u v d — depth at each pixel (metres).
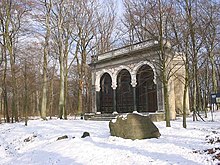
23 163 11.11
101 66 32.38
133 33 37.94
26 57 34.84
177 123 20.17
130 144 11.52
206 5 26.41
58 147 12.06
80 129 18.61
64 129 19.30
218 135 12.91
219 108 35.03
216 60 42.97
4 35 32.56
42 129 20.38
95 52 43.22
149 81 29.97
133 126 12.78
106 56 32.22
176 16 20.38
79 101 38.22
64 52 36.34
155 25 19.67
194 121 22.05
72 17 37.12
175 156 9.11
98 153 10.29
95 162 9.29
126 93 31.59
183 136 13.20
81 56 40.50
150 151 10.04
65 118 33.12
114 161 9.16
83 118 32.78
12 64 31.77
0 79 39.12
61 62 32.84
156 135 12.95
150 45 25.89
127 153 9.93
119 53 30.44
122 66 29.66
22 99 39.25
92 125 21.25
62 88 32.78
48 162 10.30
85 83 44.62
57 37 35.97
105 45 43.53
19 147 16.19
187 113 30.61
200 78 42.94
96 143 11.98
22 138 18.39
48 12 33.53
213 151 9.32
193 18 21.59
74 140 12.88
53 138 15.66
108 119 27.91
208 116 26.78
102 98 33.16
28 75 34.41
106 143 11.91
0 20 32.59
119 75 31.52
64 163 9.72
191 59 21.16
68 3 35.16
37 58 38.25
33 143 16.03
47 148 12.37
